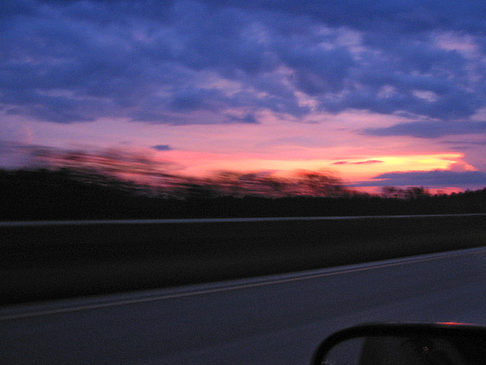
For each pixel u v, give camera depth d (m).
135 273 8.27
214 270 9.51
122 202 13.91
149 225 8.77
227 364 4.39
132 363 4.32
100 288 7.68
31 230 7.19
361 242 13.47
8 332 5.08
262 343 5.04
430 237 16.16
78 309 6.14
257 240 10.66
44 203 12.57
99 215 13.39
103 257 8.02
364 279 9.32
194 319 5.86
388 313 6.57
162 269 8.69
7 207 12.05
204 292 7.52
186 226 9.37
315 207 19.62
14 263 6.94
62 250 7.54
